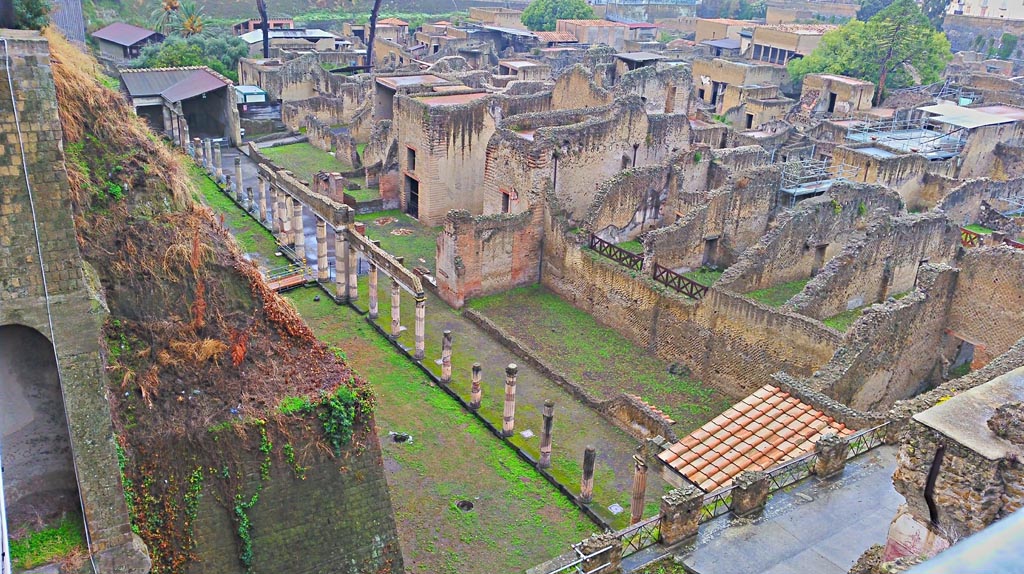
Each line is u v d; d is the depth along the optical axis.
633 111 47.16
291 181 43.22
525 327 39.53
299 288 41.88
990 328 31.00
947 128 68.50
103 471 16.11
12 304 14.80
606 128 45.94
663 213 47.06
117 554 16.53
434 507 26.58
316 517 19.77
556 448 29.94
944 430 14.06
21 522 16.28
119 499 16.36
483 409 32.16
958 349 33.41
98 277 17.75
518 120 46.56
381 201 54.91
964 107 70.81
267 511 19.11
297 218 43.28
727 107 86.75
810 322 31.00
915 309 29.69
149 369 18.45
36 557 15.81
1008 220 54.03
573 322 40.34
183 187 21.05
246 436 18.59
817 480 19.78
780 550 17.48
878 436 21.30
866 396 28.50
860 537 17.84
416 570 23.80
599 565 16.64
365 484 20.36
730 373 34.25
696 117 70.75
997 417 13.92
